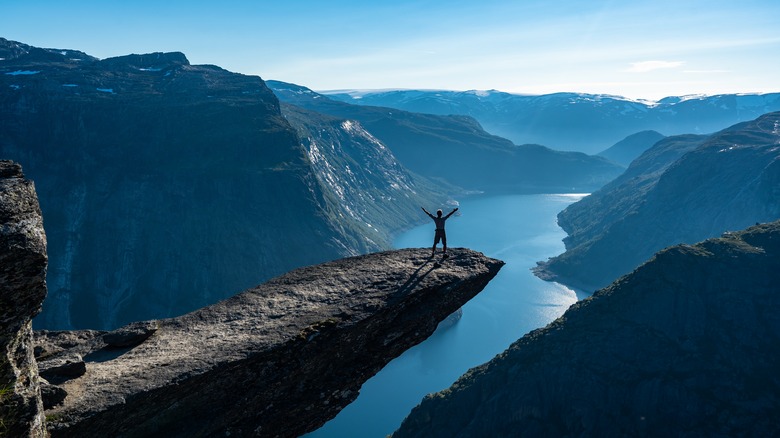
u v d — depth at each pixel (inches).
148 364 767.1
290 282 1019.3
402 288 971.3
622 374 5329.7
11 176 630.5
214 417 772.0
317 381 881.5
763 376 5162.4
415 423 5565.9
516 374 5511.8
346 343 886.4
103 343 842.2
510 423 5187.0
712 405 4997.5
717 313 5733.3
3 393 562.6
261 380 812.0
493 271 1074.7
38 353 802.2
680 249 6304.1
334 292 971.9
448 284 1000.2
